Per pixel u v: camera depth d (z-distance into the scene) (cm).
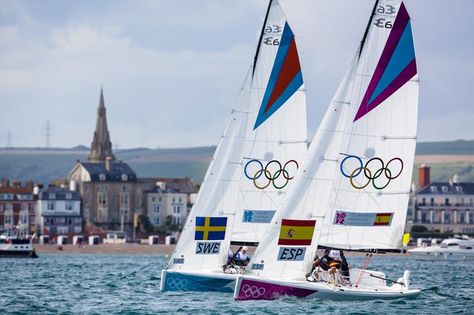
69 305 15025
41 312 14050
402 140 13725
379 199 13688
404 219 13725
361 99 13612
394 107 13700
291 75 15338
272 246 13825
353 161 13612
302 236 13725
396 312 13275
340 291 13825
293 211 13750
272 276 13812
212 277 15325
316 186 13712
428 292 17500
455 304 14688
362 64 13625
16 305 15088
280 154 15338
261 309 13325
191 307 13875
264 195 15350
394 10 13638
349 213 13625
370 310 13350
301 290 13750
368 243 13675
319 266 14000
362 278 14238
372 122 13638
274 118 15338
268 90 15338
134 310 13988
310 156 13725
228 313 13125
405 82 13725
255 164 15350
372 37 13612
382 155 13675
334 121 13712
